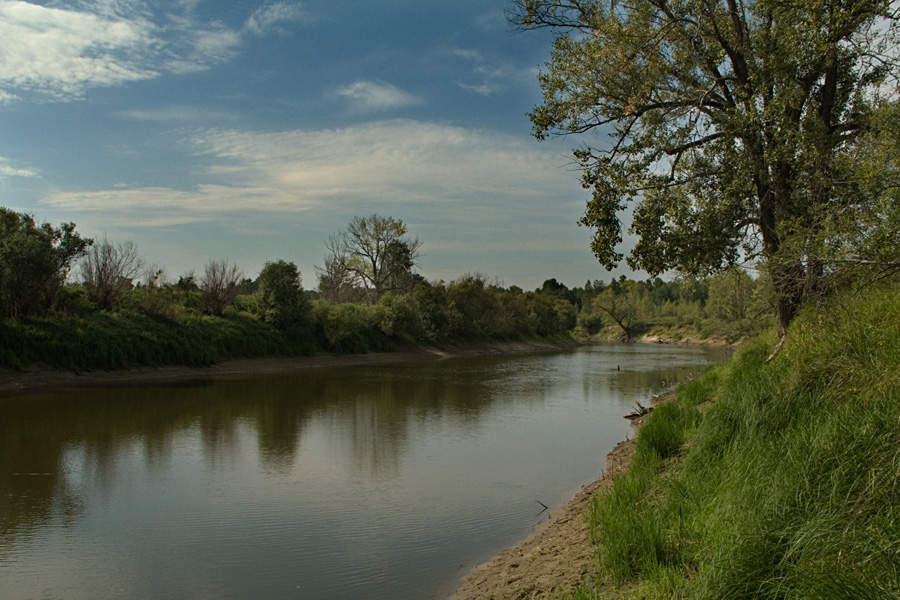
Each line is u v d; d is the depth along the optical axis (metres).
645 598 5.29
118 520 9.73
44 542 8.76
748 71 13.62
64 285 31.73
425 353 59.31
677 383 32.44
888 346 7.37
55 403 21.47
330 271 72.56
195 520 9.76
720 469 7.74
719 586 4.73
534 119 15.02
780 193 13.20
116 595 7.04
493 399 25.73
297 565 7.92
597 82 14.51
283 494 11.30
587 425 19.17
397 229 72.38
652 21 14.35
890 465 5.19
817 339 8.68
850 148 12.13
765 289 14.95
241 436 16.77
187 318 37.44
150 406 21.55
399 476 12.67
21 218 29.12
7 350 25.84
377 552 8.41
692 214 14.98
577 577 6.43
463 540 8.87
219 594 7.11
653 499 7.95
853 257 7.97
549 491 11.52
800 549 4.82
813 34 12.00
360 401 24.38
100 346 29.55
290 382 31.53
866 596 3.90
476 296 74.12
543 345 83.31
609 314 122.69
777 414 7.94
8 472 12.57
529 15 14.50
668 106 14.52
